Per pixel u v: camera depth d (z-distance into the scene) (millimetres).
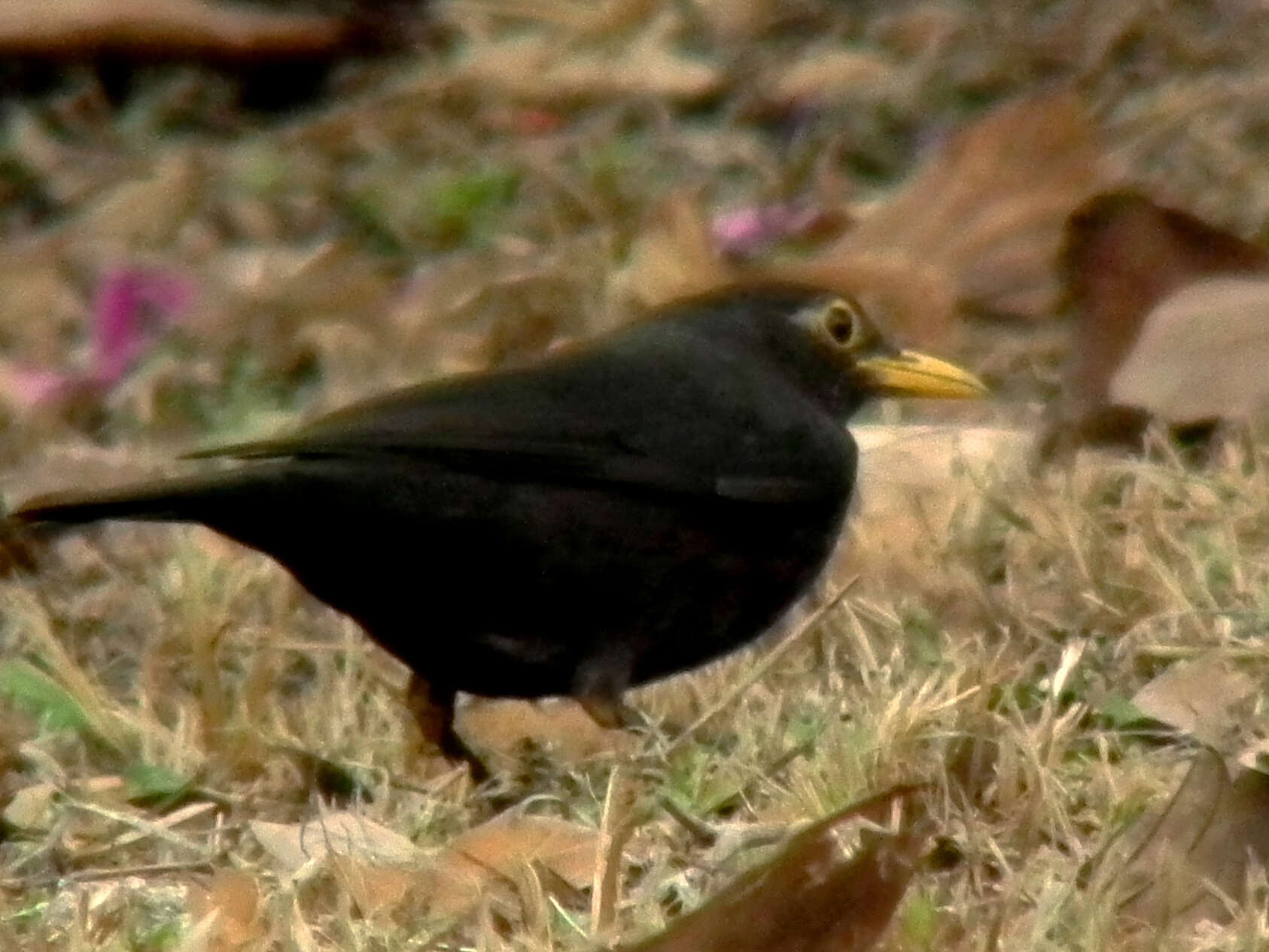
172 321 13516
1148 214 10969
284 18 16547
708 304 9711
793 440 9070
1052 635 9328
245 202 15039
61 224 15289
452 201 14641
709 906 6617
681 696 9367
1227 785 7273
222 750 8867
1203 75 15133
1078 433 10742
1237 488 9922
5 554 11117
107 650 10102
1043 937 6797
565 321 12914
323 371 13047
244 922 7199
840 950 6586
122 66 16516
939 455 10602
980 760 8047
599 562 8617
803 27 16266
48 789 8492
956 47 15609
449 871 7445
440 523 8305
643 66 15703
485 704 9469
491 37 16562
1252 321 10664
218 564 10258
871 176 14734
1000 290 12758
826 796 7855
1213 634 9016
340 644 9484
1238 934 6773
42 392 12898
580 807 8273
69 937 7258
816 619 9070
